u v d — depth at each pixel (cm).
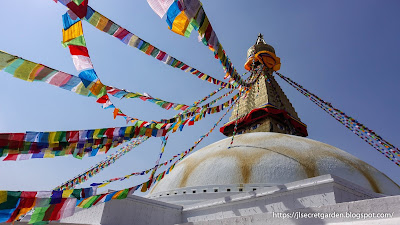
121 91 746
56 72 470
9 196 468
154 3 400
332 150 1551
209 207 1188
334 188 864
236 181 1327
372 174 1453
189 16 415
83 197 575
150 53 651
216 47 523
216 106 1209
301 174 1296
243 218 757
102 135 592
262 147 1531
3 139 468
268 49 2867
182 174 1553
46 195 520
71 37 441
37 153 516
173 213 1276
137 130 663
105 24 511
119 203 1109
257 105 2478
